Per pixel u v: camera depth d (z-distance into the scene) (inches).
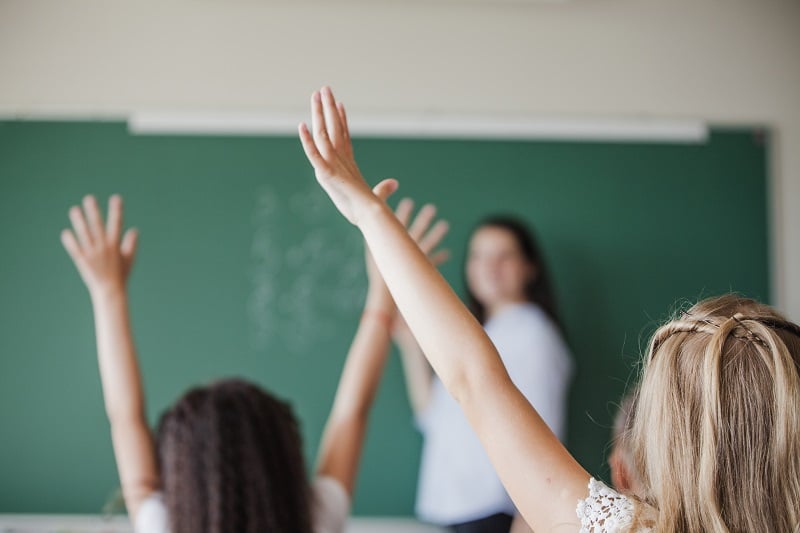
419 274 35.0
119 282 58.7
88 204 58.9
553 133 119.3
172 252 117.0
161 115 117.8
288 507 47.3
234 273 117.1
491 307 117.0
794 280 119.5
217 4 118.9
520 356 114.0
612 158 119.6
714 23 121.8
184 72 118.6
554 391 113.3
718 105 121.2
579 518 31.8
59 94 117.8
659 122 119.9
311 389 116.4
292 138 118.4
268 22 119.1
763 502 30.7
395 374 116.9
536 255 117.6
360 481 116.0
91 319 116.0
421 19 119.6
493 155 118.9
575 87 120.3
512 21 120.3
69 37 118.3
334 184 36.5
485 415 33.4
